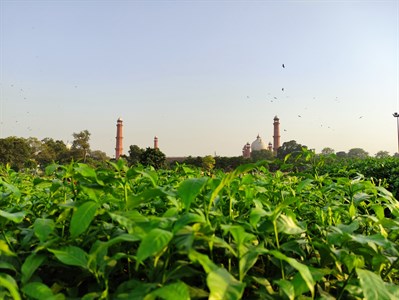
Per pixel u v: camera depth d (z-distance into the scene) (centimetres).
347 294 198
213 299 137
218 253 205
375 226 259
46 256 181
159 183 329
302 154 345
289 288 164
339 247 215
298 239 226
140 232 169
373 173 1108
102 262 172
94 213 178
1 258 189
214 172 404
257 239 209
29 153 7494
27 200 307
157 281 168
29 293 153
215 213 202
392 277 227
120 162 261
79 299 169
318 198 315
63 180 277
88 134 8731
